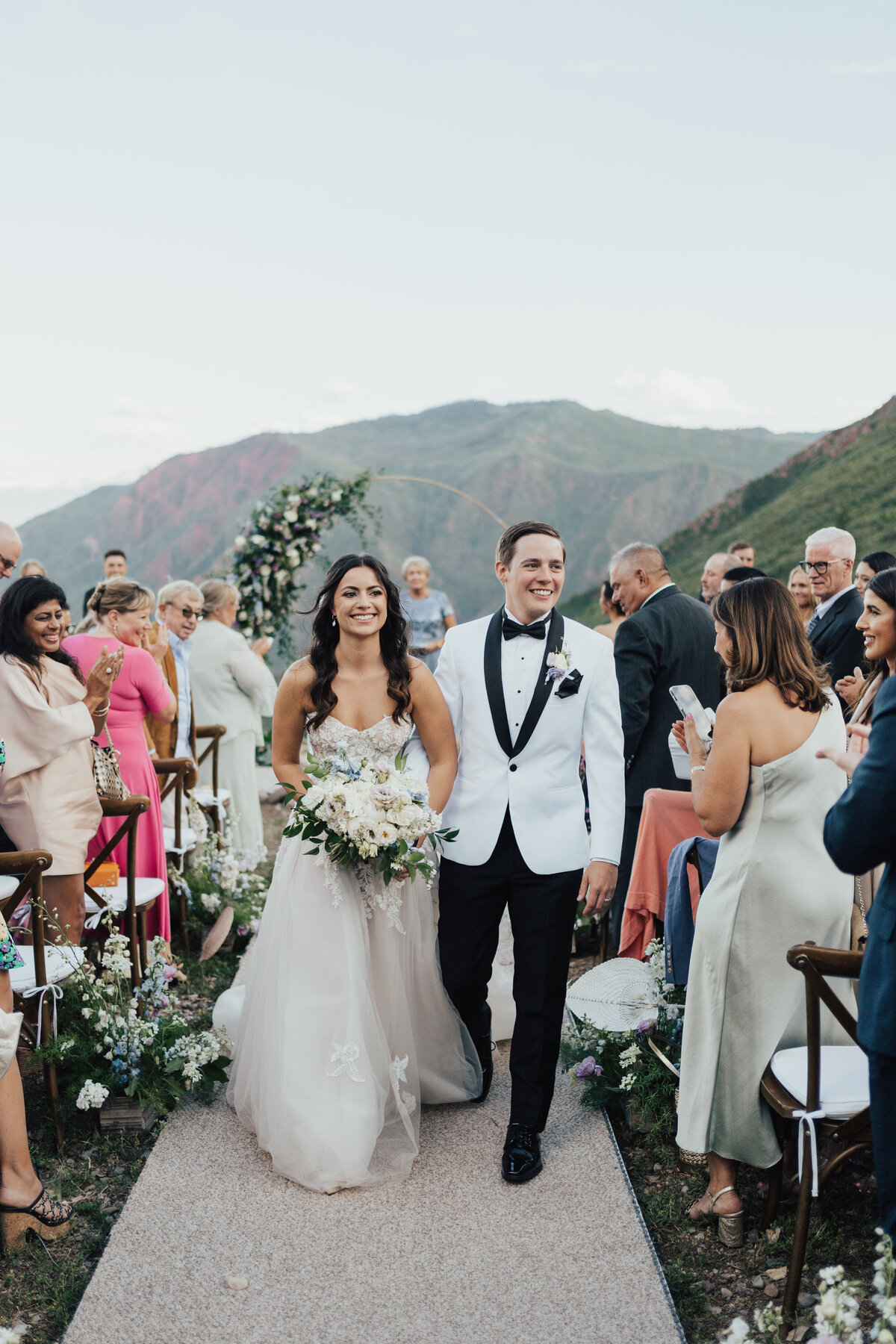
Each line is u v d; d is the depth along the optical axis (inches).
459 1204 110.7
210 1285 97.1
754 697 100.3
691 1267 101.1
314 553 353.1
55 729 134.5
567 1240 103.7
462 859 123.5
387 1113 122.4
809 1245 101.0
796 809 100.7
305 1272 99.0
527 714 122.3
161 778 196.1
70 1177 118.2
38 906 121.0
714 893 104.1
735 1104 101.9
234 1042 141.3
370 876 122.8
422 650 346.3
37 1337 92.9
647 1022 127.5
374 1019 120.1
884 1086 81.1
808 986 90.0
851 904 103.8
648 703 169.0
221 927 194.4
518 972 121.6
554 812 122.6
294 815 120.9
